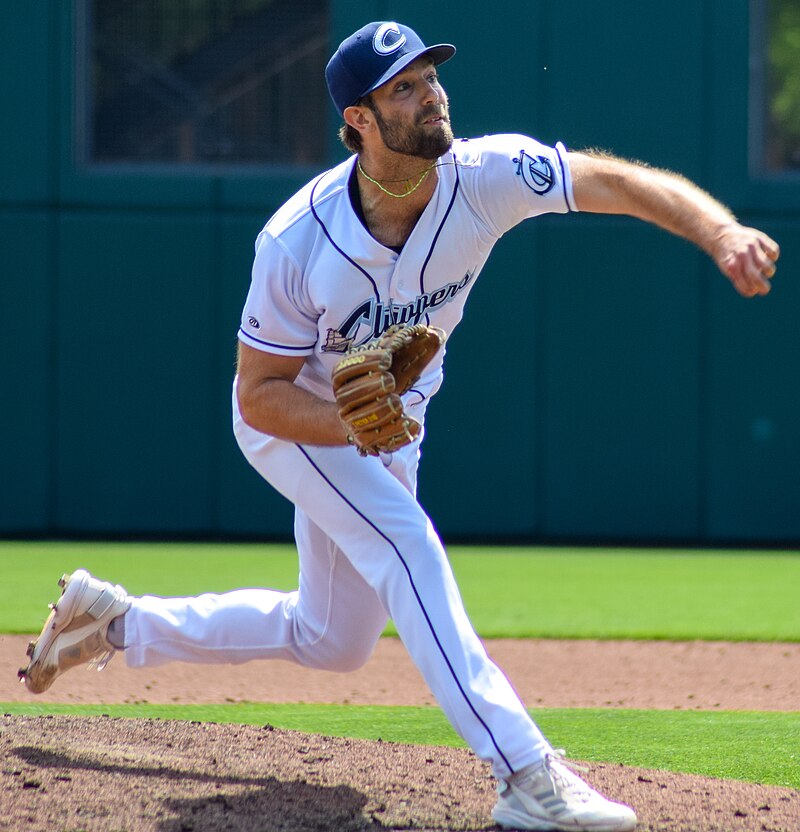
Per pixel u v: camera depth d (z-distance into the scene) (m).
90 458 30.62
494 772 8.76
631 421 30.20
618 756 11.43
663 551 29.44
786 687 15.40
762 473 30.19
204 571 24.81
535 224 30.08
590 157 9.36
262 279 9.24
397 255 9.16
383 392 8.49
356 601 10.33
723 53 29.97
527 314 30.14
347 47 8.79
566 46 30.03
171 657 10.84
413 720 13.17
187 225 30.50
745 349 30.09
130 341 30.53
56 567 25.36
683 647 18.16
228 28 30.84
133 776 9.66
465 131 30.19
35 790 9.12
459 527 30.41
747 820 9.00
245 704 14.15
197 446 30.53
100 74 30.83
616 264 30.06
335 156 30.70
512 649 17.97
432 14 30.11
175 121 30.88
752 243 8.08
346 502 9.38
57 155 30.39
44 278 30.52
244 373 9.59
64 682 15.41
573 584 24.00
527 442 30.30
